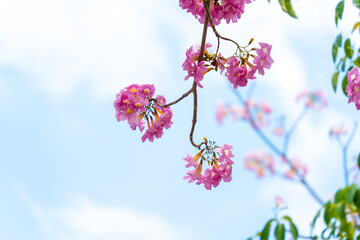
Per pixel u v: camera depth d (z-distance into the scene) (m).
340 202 3.86
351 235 3.92
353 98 3.59
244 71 3.50
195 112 3.53
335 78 3.82
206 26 3.44
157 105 3.60
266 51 3.49
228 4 3.51
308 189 5.28
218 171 3.62
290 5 3.46
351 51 3.77
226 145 3.62
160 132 3.62
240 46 3.50
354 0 3.58
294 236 3.89
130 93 3.58
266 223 3.91
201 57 3.47
